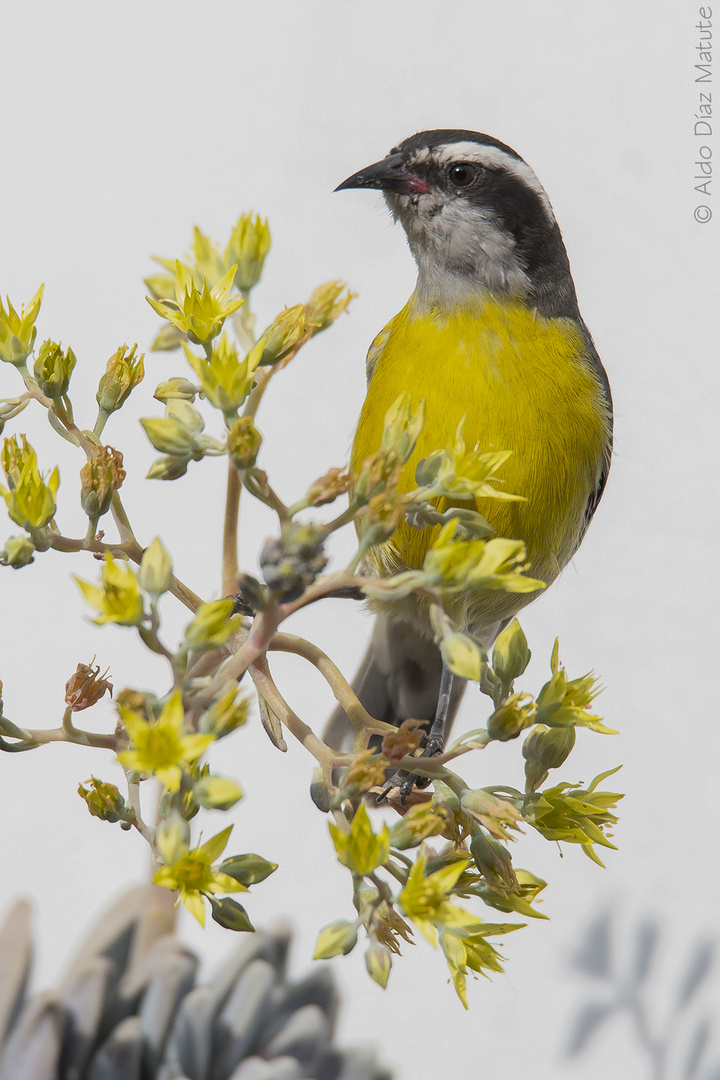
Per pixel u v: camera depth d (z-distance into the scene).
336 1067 3.41
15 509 3.02
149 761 2.53
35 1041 3.08
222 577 3.44
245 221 3.51
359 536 5.25
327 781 3.07
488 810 3.01
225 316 3.20
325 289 3.54
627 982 6.91
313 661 3.50
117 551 3.24
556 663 3.19
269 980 3.41
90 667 3.11
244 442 2.89
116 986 3.38
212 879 2.64
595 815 3.18
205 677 3.22
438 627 2.86
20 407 3.32
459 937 2.96
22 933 3.64
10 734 3.07
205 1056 3.23
